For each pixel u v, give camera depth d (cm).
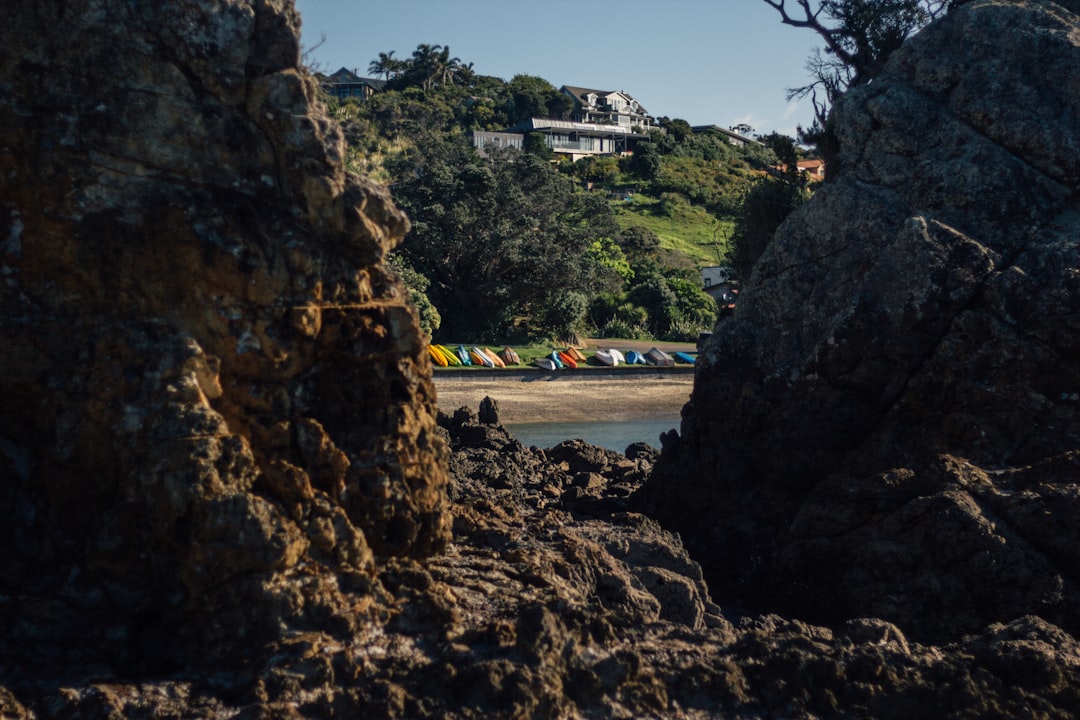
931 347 1695
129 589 828
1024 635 986
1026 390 1593
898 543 1445
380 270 976
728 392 1969
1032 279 1636
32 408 855
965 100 1870
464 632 874
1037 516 1382
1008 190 1766
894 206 1872
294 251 904
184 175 881
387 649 847
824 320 1867
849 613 1457
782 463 1798
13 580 830
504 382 5931
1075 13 2033
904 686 878
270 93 905
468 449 2466
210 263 863
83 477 844
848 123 1986
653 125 19088
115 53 857
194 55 880
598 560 1174
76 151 845
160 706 751
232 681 792
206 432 825
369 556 908
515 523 1302
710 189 14688
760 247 3359
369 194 956
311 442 904
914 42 2008
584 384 6078
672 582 1213
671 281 9081
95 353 845
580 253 7912
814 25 3759
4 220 841
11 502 856
